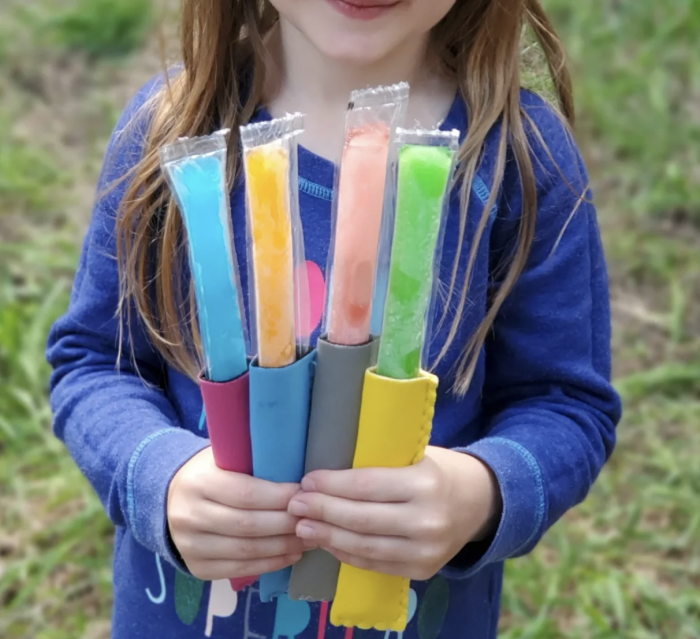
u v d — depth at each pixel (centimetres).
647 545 185
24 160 286
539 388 103
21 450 202
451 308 96
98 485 94
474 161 97
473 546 91
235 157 99
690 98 322
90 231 108
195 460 86
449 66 105
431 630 100
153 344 104
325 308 81
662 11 365
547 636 162
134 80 346
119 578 108
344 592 81
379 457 76
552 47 115
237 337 74
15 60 350
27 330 224
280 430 75
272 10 107
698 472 196
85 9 376
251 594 97
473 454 90
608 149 298
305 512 77
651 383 219
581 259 102
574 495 95
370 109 69
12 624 167
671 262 256
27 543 183
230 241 74
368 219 70
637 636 162
